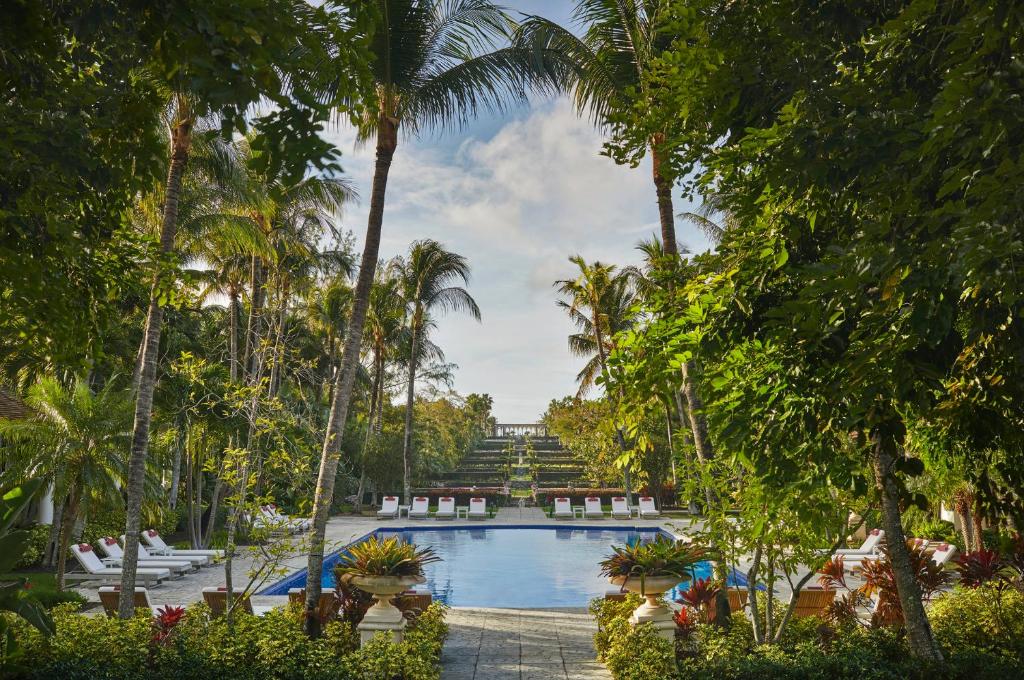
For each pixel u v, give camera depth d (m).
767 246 5.62
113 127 4.39
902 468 4.77
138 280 6.81
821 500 6.12
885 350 4.03
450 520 32.53
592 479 38.25
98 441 14.77
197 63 2.91
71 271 5.74
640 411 7.12
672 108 5.62
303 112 2.96
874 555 17.02
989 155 3.44
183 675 6.82
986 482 5.71
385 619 8.77
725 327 6.10
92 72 4.70
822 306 4.25
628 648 7.82
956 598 8.34
